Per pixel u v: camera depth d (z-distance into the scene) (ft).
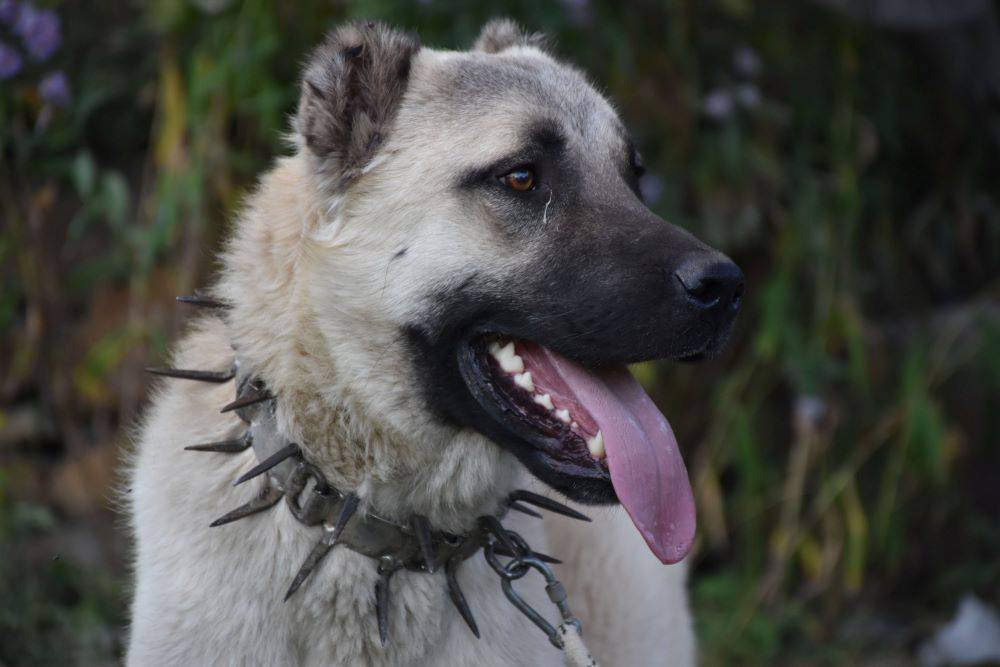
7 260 21.52
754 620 21.80
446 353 11.53
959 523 24.09
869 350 24.16
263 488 11.27
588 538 14.08
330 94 11.68
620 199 11.87
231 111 21.30
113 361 20.59
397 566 11.30
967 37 26.11
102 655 18.51
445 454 11.61
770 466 23.99
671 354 11.29
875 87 25.45
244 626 11.09
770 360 23.56
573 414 11.56
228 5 21.01
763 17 24.63
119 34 21.94
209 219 20.97
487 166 11.52
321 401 11.23
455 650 11.49
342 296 11.34
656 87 23.27
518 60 12.58
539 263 11.53
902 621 23.07
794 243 23.09
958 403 24.57
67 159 21.11
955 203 26.25
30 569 19.22
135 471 12.37
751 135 23.93
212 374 11.81
